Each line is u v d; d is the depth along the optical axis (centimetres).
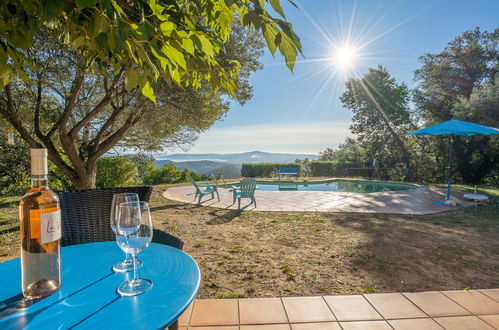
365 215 578
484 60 1298
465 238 407
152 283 95
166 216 572
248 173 1806
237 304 219
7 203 677
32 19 104
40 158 87
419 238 408
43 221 87
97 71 473
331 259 324
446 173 1356
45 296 86
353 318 200
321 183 1428
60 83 526
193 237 417
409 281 267
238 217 562
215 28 138
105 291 90
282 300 224
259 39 698
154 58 98
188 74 153
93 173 674
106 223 200
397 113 1504
